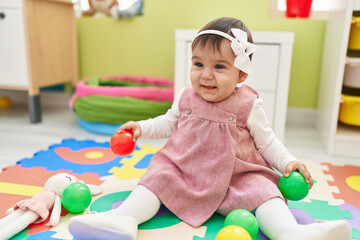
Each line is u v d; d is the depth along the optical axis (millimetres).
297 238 642
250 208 757
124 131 883
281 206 727
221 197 797
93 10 2055
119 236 669
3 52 1732
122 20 2033
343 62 1320
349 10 1269
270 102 1478
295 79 1896
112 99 1552
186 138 845
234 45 764
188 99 871
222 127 811
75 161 1205
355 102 1378
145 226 774
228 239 611
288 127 1876
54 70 1911
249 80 1468
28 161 1193
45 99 2238
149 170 830
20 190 959
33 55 1721
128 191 964
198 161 823
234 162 804
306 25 1814
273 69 1444
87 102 1574
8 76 1757
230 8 1874
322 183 1067
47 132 1617
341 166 1235
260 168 831
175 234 744
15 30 1688
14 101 2289
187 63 1492
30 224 776
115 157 1256
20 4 1645
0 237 696
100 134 1597
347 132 1432
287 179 801
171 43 2010
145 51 2055
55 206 802
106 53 2105
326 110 1531
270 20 1838
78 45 2125
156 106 1522
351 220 840
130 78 2004
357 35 1360
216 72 784
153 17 1993
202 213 795
